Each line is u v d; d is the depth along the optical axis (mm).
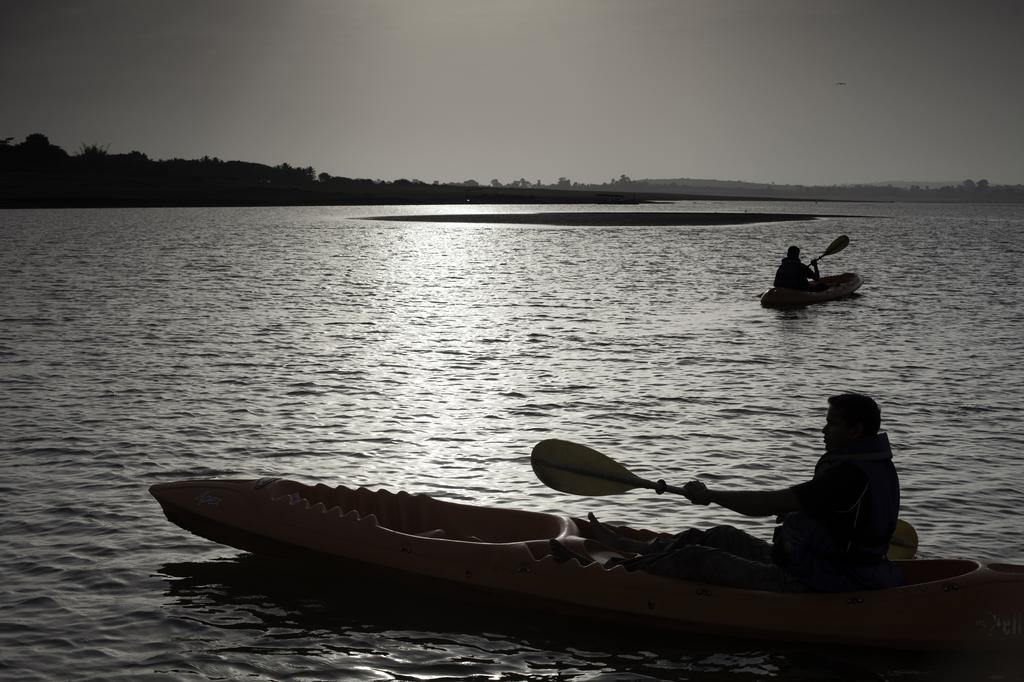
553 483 5832
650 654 4961
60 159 168750
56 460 8109
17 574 5777
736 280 25906
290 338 14977
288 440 8891
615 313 18547
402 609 5465
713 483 7738
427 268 29672
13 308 18266
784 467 8156
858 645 4910
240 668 4711
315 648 4957
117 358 12969
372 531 5777
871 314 18547
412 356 13406
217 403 10281
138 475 7750
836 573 4969
